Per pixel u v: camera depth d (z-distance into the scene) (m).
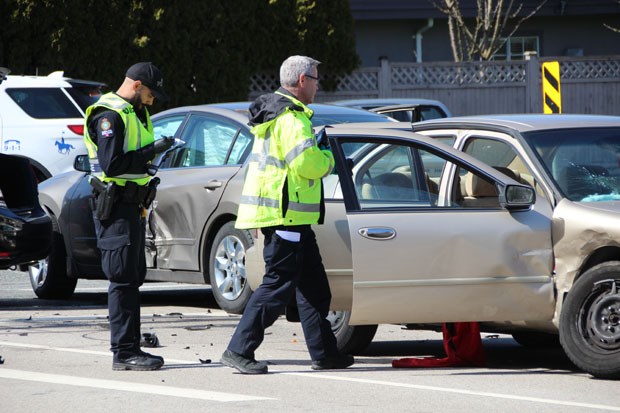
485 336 33.84
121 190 25.19
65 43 68.00
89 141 25.42
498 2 89.62
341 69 80.19
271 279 25.27
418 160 27.12
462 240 25.69
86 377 24.69
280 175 24.91
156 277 37.00
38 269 39.38
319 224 25.78
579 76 84.31
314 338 26.05
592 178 26.89
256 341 25.42
